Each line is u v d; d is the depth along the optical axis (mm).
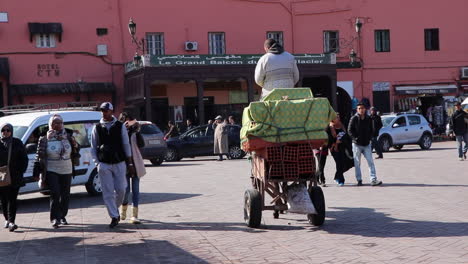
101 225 10539
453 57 40281
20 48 32531
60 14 33375
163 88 35094
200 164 24078
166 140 27188
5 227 10469
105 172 10070
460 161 20594
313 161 9398
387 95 39500
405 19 39625
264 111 9203
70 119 14594
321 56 34875
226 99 36250
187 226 10133
